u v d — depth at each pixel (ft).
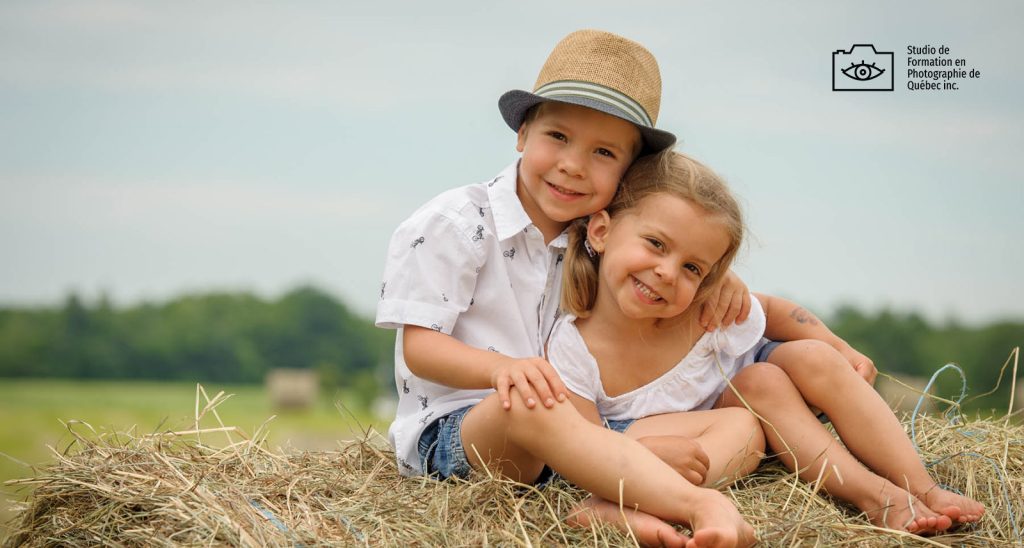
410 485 9.72
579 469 8.59
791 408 9.88
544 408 8.70
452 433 9.64
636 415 10.41
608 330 10.34
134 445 10.01
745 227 10.11
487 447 9.20
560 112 10.25
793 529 8.34
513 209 10.56
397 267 10.36
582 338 10.37
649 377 10.38
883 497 9.21
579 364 10.32
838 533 8.57
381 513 8.80
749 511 8.90
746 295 10.53
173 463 9.57
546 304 10.77
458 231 10.37
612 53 10.37
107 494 8.89
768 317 11.31
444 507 8.69
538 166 10.30
